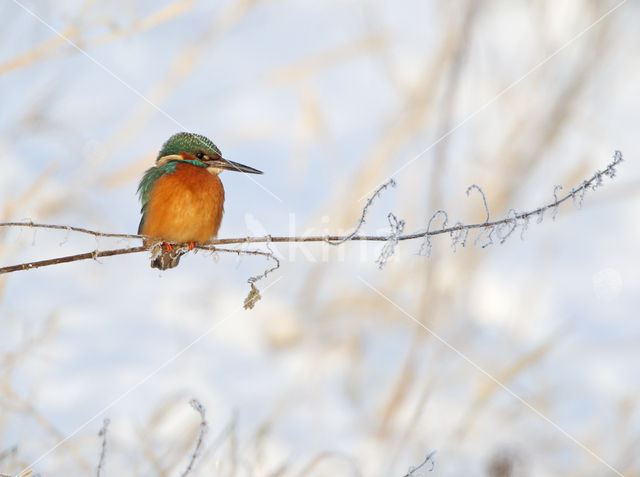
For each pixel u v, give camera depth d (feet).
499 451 30.37
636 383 36.29
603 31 41.16
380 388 34.04
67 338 34.12
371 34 44.75
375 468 30.09
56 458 27.20
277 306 37.32
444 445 31.35
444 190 38.22
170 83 39.27
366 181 38.06
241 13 40.14
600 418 33.86
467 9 38.88
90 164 38.88
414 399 33.37
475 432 32.14
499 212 38.11
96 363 33.24
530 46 43.88
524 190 39.81
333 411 33.14
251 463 27.73
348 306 36.58
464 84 42.34
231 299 38.14
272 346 36.45
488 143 40.34
